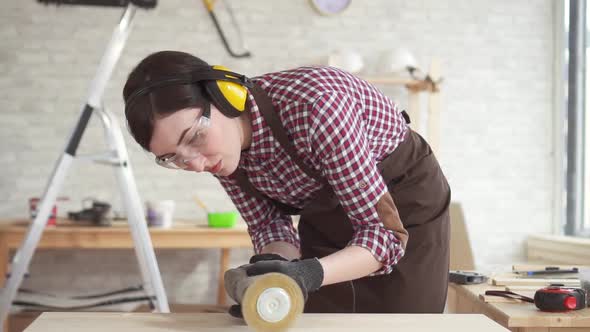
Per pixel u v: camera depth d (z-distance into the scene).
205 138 1.28
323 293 1.76
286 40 4.51
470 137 4.66
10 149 4.29
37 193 4.30
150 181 4.41
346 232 1.73
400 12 4.59
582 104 4.56
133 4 3.05
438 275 1.74
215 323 1.27
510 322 1.51
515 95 4.69
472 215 4.66
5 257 3.54
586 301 1.63
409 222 1.72
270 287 1.12
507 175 4.69
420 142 1.80
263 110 1.40
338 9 4.53
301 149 1.44
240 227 3.79
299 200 1.68
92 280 4.33
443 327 1.23
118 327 1.22
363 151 1.37
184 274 4.43
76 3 3.09
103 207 3.68
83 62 4.35
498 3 4.67
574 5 4.57
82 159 2.92
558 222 4.67
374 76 4.36
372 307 1.73
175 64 1.24
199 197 4.46
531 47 4.70
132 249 4.38
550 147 4.72
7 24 4.28
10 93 4.29
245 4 4.48
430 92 4.32
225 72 1.31
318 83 1.41
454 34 4.64
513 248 4.70
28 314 3.96
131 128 1.27
